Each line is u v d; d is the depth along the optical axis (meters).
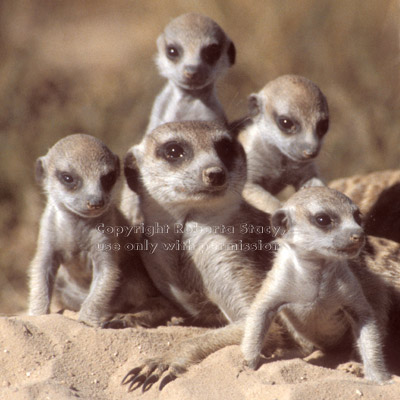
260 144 10.85
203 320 8.71
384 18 20.16
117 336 7.55
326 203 7.20
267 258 8.44
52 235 8.71
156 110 12.05
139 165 8.50
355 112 18.33
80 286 9.15
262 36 21.03
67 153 8.75
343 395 6.42
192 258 8.27
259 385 6.64
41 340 7.36
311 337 7.85
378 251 9.09
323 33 20.33
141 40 31.30
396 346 8.69
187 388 6.72
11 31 27.39
